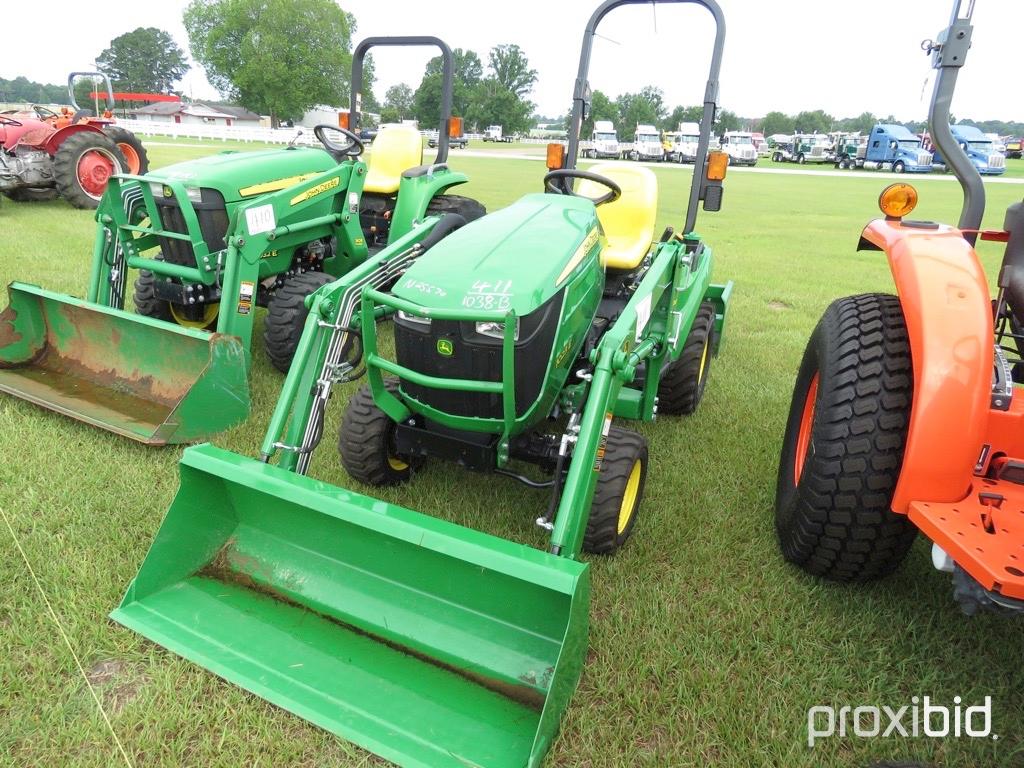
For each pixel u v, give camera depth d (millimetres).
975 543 1687
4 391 3568
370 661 2045
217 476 2285
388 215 5574
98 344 3799
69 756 1774
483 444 2492
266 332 4055
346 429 2848
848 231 11773
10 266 6113
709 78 3461
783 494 2705
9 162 9023
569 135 3721
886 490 2158
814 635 2271
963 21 2334
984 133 30078
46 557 2426
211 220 3986
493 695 1942
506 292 2252
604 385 2264
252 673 1999
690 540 2770
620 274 3557
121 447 3205
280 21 55938
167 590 2264
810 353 2723
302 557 2320
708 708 1978
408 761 1755
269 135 27984
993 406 1977
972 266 2078
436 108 66125
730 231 11445
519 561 1818
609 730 1904
